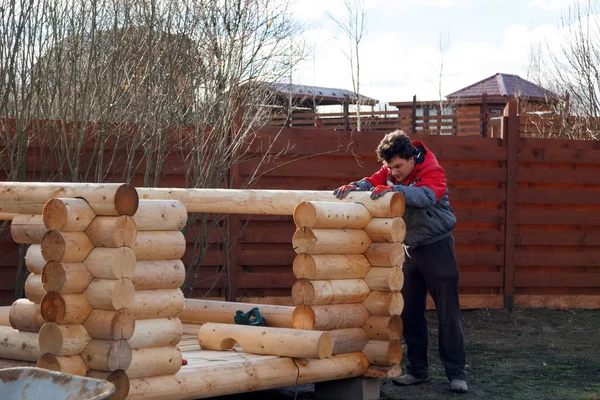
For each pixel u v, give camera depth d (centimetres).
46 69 735
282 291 867
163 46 751
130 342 426
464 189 950
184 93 766
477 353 774
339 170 877
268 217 855
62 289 411
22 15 714
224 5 762
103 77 754
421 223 579
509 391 613
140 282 434
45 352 418
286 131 850
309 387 622
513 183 970
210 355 534
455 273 590
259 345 529
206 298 843
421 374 627
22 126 721
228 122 785
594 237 1012
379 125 2047
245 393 595
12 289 759
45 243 418
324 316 521
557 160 989
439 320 599
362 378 564
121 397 414
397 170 575
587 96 1403
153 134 741
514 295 993
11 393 317
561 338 859
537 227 998
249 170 835
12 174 723
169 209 450
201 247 798
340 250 535
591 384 642
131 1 748
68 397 306
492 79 3353
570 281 1008
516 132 969
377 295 557
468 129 2017
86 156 766
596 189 1020
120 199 416
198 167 775
